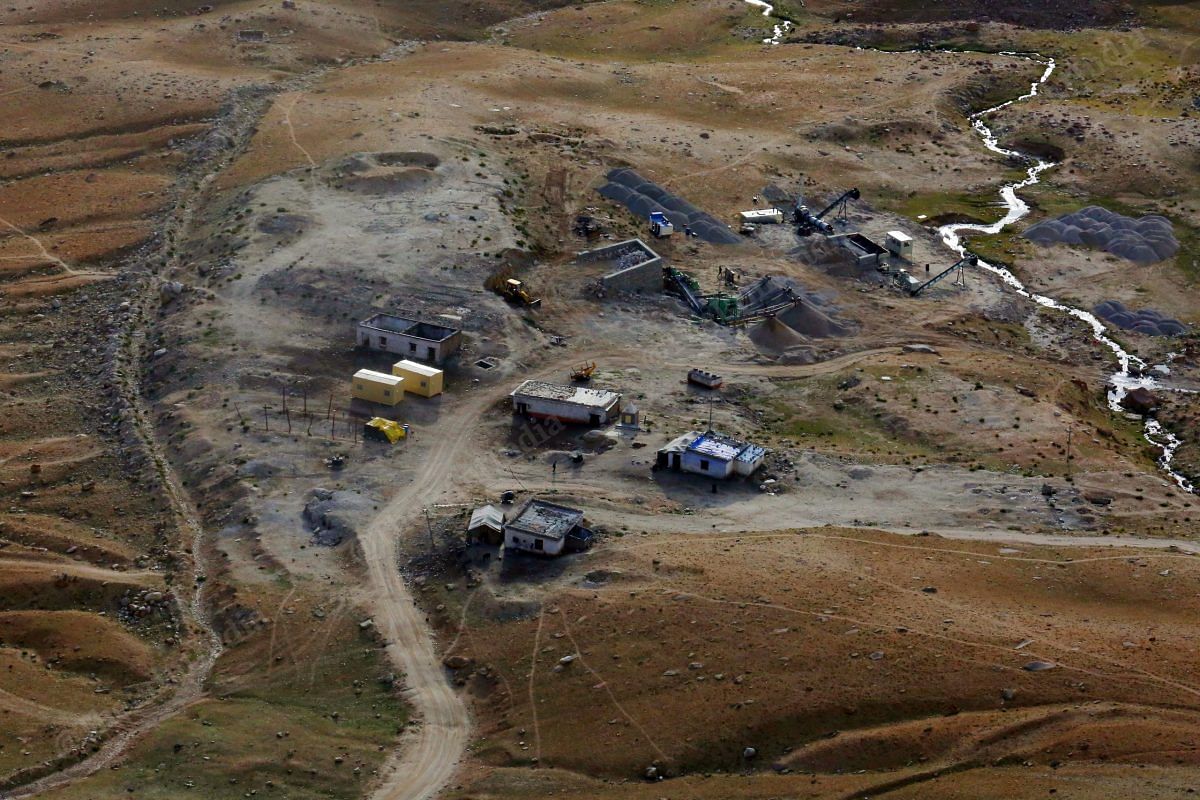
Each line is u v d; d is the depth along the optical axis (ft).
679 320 514.68
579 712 308.40
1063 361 512.22
